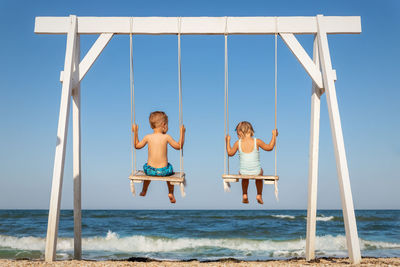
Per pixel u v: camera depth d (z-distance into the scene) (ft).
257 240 49.67
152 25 19.56
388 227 69.21
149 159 17.67
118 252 40.63
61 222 75.15
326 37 19.21
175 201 17.99
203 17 19.56
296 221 80.33
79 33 19.69
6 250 39.47
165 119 18.35
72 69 18.88
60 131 17.76
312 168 20.52
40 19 19.27
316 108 20.47
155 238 49.49
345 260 22.09
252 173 18.42
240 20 19.56
